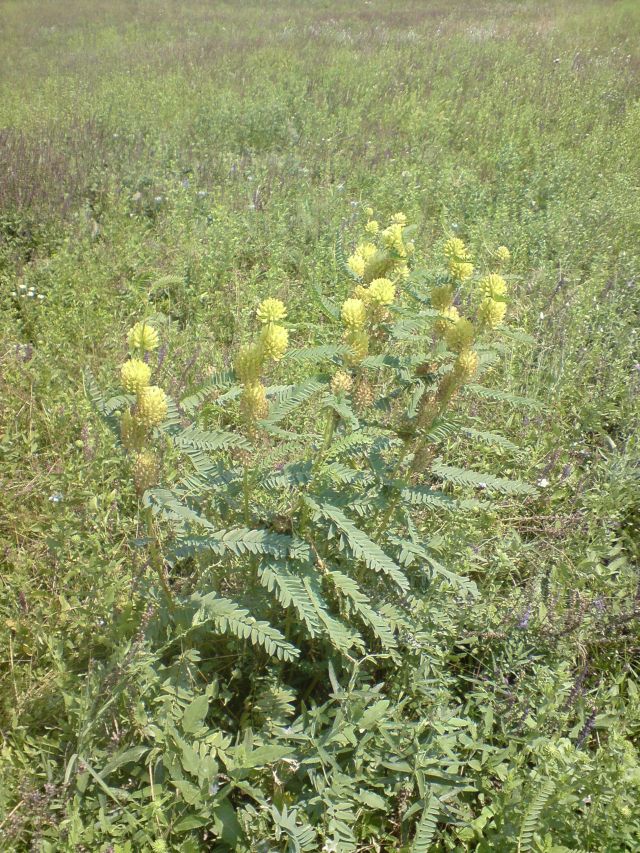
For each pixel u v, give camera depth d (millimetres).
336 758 2234
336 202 6176
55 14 19203
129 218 5945
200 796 1960
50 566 2871
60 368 4070
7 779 2084
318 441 2889
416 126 8727
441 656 2439
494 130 8570
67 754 2164
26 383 3928
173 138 7895
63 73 12266
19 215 5734
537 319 4617
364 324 2303
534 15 16922
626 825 1948
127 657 2102
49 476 3195
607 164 7570
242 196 6355
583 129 8742
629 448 3605
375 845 2168
